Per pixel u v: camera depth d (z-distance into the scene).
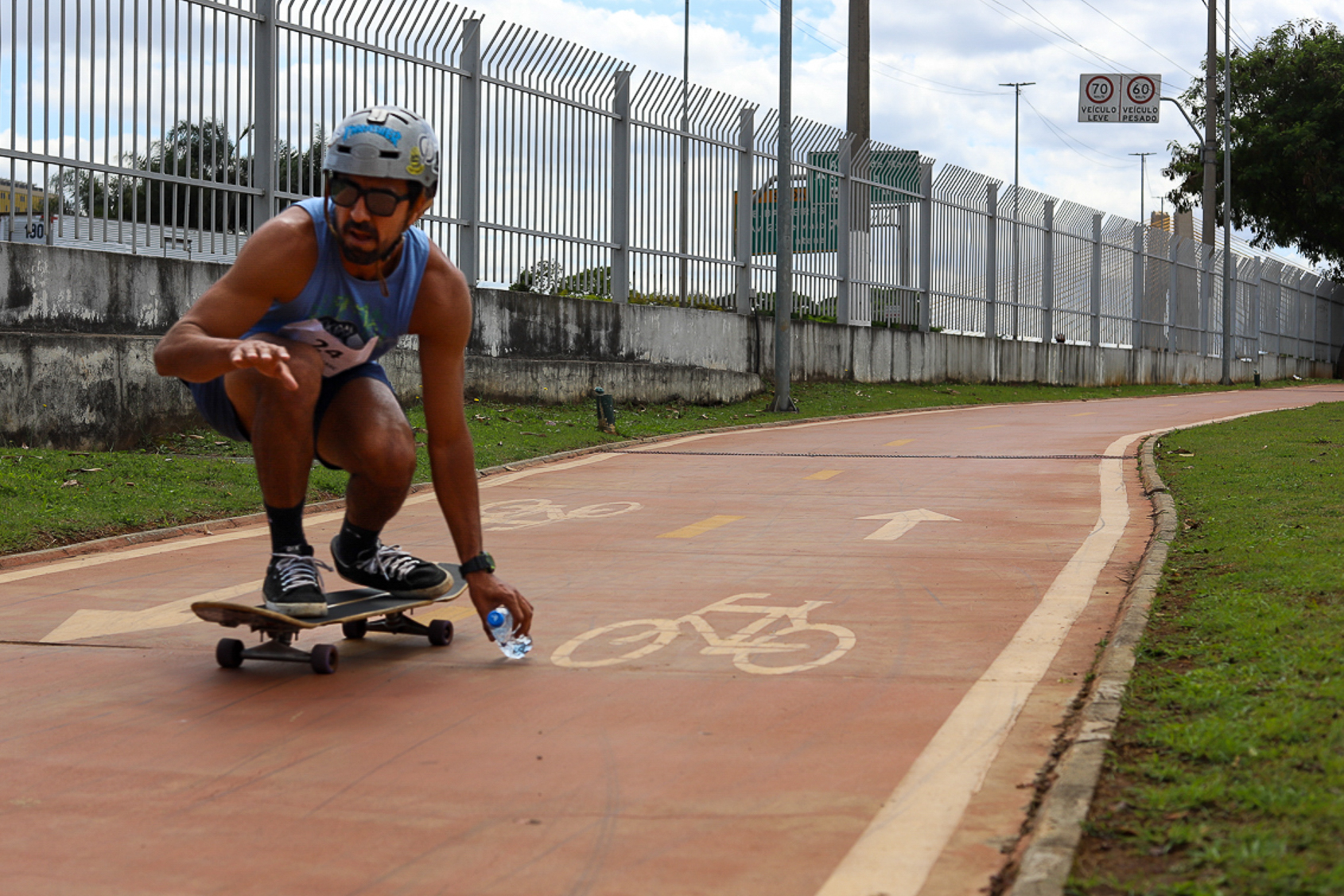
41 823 3.45
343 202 4.70
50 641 5.59
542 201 17.98
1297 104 47.03
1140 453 13.09
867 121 27.00
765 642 5.43
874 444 15.03
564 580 6.93
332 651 4.92
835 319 25.23
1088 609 6.02
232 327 4.68
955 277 29.19
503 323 17.23
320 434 5.23
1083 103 40.53
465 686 4.77
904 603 6.22
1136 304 38.69
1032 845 2.98
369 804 3.54
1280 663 4.31
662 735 4.12
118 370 12.09
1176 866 2.83
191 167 13.08
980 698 4.50
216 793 3.65
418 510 10.05
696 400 20.67
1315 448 12.63
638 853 3.17
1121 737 3.77
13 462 10.01
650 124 20.05
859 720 4.25
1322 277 56.59
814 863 3.09
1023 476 11.65
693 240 21.28
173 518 8.91
